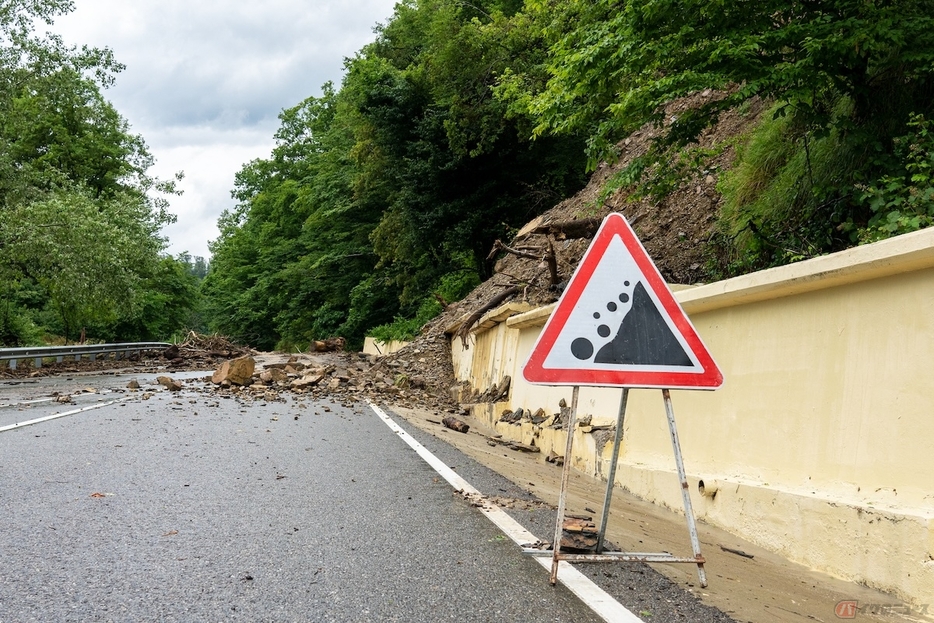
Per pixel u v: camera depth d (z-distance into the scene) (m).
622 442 6.47
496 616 2.71
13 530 3.78
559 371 3.37
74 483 5.01
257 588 2.99
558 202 26.55
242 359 14.90
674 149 9.22
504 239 27.38
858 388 3.70
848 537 3.48
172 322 54.28
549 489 5.64
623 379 3.40
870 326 3.67
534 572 3.28
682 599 2.98
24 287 44.47
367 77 28.77
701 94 15.91
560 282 14.90
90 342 48.12
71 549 3.47
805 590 3.30
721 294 4.93
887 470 3.42
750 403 4.67
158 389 13.85
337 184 42.53
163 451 6.57
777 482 4.23
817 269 3.90
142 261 29.16
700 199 12.80
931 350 3.24
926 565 2.99
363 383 16.14
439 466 6.25
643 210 14.80
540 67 21.42
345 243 42.38
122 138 44.47
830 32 6.58
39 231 23.03
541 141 25.98
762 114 11.20
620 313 3.45
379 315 39.28
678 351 3.45
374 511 4.46
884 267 3.45
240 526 4.01
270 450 6.90
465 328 16.97
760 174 9.65
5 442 6.73
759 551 4.09
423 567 3.32
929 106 6.73
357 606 2.80
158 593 2.90
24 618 2.59
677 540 4.22
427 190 28.31
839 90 7.18
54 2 23.06
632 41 7.63
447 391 17.03
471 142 25.89
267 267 53.59
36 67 23.75
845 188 6.95
